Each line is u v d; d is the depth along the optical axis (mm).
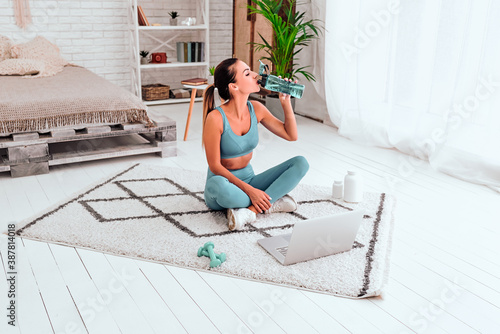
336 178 3121
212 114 2314
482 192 2910
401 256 2119
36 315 1669
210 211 2533
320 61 4539
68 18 5254
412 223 2457
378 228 2338
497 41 2908
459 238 2299
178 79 5996
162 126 3455
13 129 3025
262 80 2328
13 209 2566
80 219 2406
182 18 5820
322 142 4000
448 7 3193
